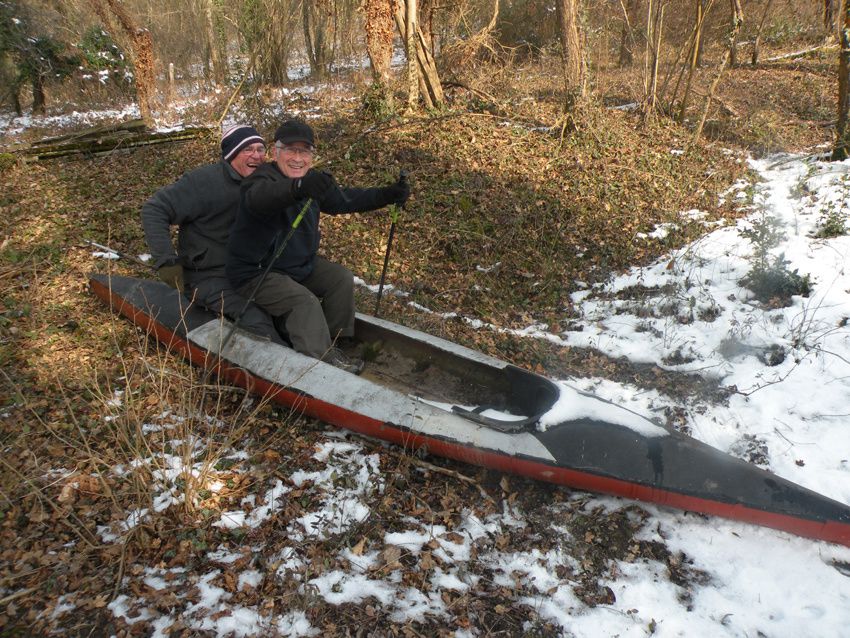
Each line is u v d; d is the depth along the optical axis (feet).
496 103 34.63
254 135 13.71
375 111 32.94
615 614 9.39
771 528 10.61
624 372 15.66
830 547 10.34
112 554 10.00
